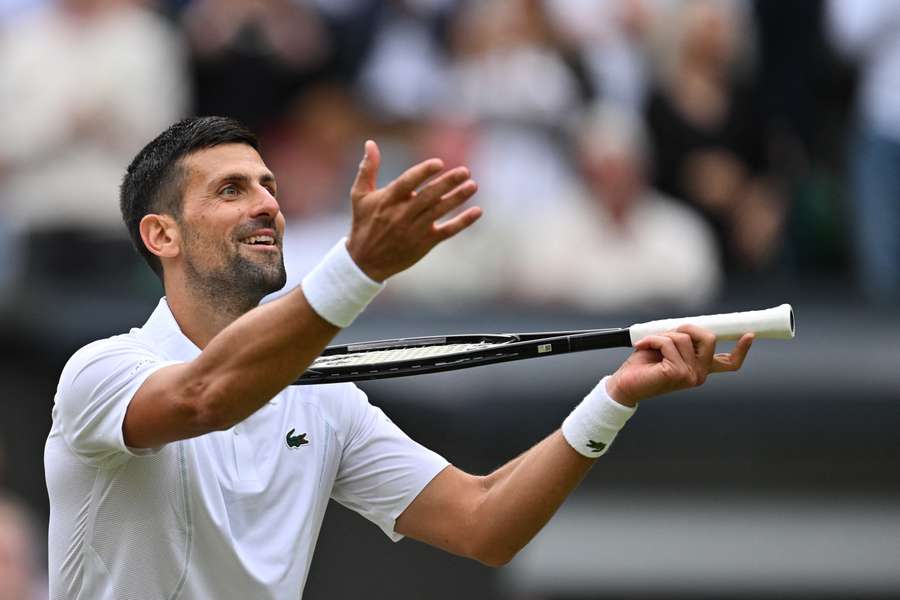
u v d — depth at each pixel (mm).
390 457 15172
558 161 33969
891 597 29578
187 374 12469
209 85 34250
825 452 29688
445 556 28766
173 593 13711
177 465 13648
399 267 12023
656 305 32656
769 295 33656
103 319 29203
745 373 29625
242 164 14500
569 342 14180
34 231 32094
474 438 28750
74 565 13867
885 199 35125
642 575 29703
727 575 29625
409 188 11664
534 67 34375
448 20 34906
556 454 14492
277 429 14336
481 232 33031
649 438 29609
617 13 35094
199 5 34281
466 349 14805
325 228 33625
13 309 28781
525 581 29500
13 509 28234
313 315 12078
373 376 14352
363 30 34688
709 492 29797
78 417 13297
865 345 29969
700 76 34812
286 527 14164
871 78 35375
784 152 35406
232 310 14508
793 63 35594
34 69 32500
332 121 34344
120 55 32750
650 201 34062
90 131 32406
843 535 29625
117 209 32406
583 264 32688
